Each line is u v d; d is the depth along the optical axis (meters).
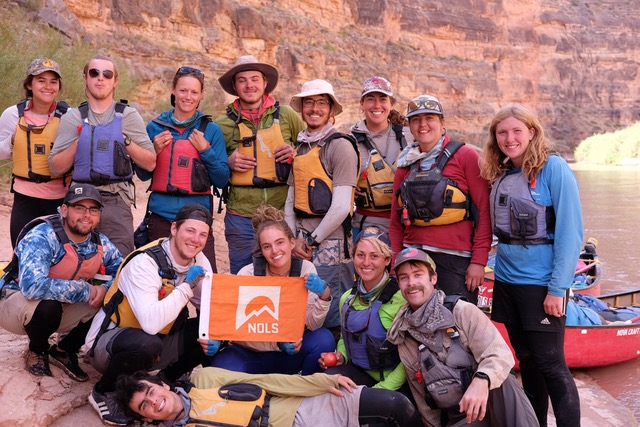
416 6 83.94
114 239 5.27
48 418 4.21
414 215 4.95
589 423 5.96
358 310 4.59
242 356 4.74
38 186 5.70
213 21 45.59
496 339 4.11
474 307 4.20
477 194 4.85
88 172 5.15
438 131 4.94
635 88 111.06
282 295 4.63
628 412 6.42
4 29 15.73
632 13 117.44
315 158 5.34
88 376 4.85
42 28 21.22
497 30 94.00
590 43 109.31
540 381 4.84
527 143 4.45
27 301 4.45
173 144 5.55
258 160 5.83
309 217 5.46
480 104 87.44
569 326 7.59
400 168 5.21
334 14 69.88
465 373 4.11
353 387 4.18
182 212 4.45
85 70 5.23
